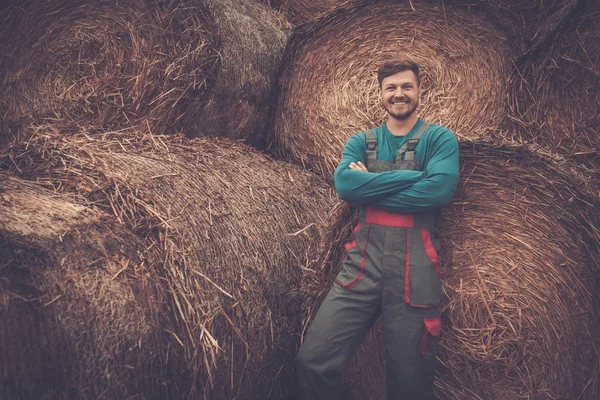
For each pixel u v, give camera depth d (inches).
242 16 146.9
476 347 110.7
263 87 147.8
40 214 88.7
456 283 113.0
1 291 77.5
